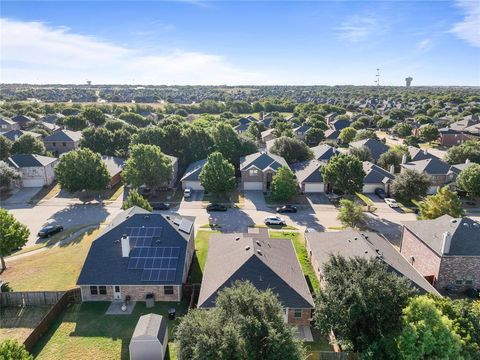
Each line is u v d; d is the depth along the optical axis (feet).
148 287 119.14
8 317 112.78
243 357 70.95
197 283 129.18
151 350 93.15
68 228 180.75
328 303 87.25
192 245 149.59
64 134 329.72
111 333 104.99
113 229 133.08
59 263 144.77
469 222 132.05
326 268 96.48
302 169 254.68
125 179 222.89
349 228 159.33
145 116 519.19
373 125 536.83
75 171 208.64
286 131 365.81
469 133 419.13
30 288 127.34
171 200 222.89
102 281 118.01
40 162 244.22
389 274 89.61
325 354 90.58
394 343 81.05
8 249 136.67
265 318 76.02
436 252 126.31
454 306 86.28
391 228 181.57
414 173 207.41
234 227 181.37
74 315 113.19
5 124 399.24
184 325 80.18
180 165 288.10
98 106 638.94
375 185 236.84
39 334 102.22
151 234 131.75
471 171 216.95
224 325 75.82
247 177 242.17
